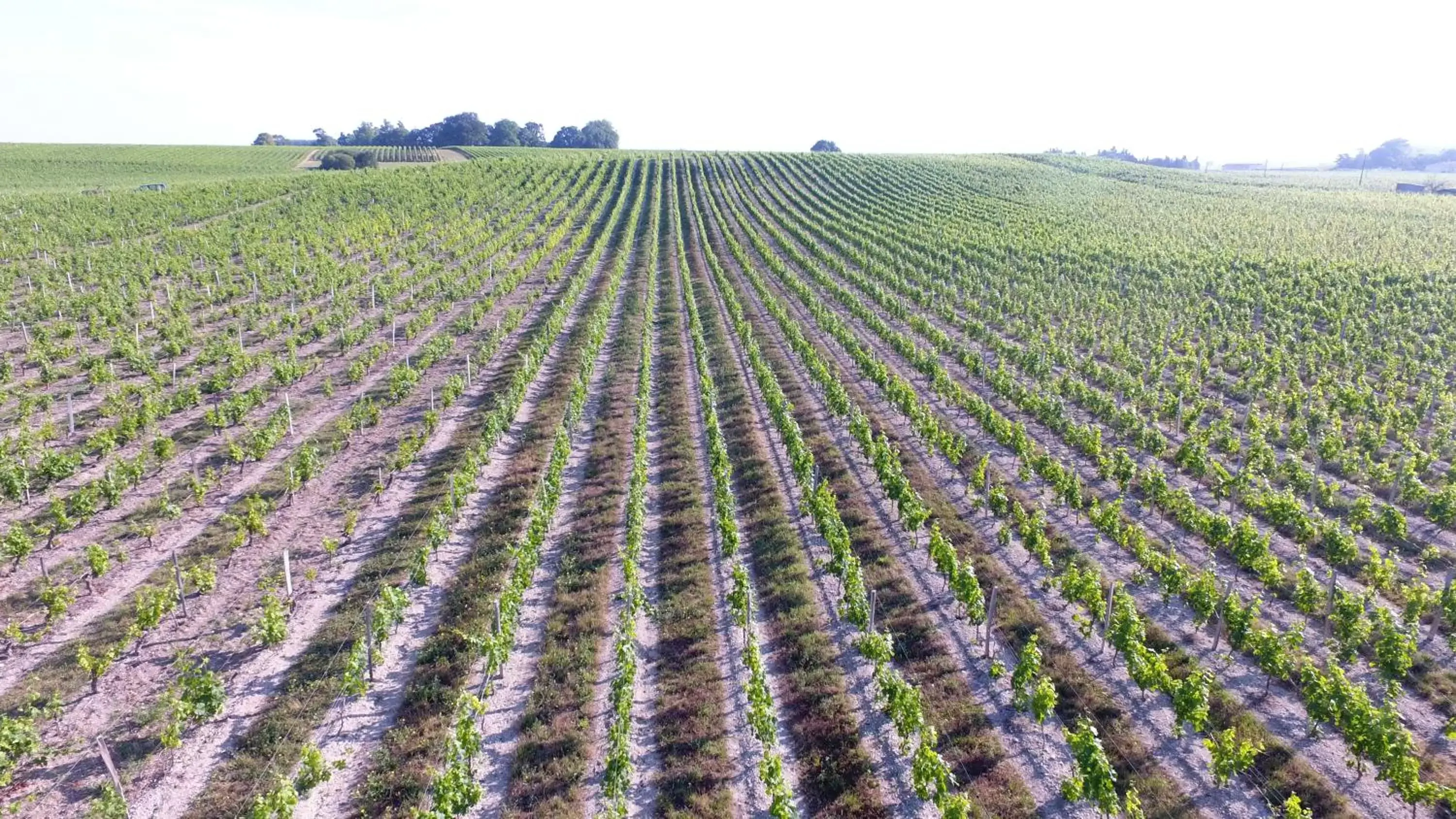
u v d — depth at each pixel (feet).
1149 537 86.89
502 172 396.57
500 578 75.92
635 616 70.59
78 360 130.31
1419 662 65.72
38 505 86.07
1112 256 237.86
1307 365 142.51
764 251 248.52
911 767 54.85
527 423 115.96
